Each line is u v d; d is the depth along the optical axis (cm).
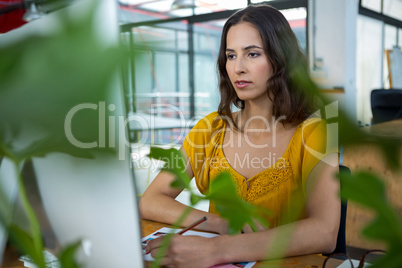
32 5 34
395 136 14
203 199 23
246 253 79
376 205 15
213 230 96
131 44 17
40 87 18
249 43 107
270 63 107
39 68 17
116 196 44
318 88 16
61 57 17
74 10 17
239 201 23
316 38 588
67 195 46
